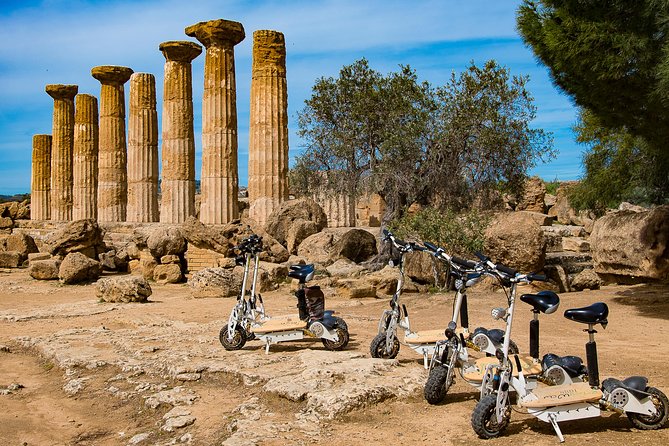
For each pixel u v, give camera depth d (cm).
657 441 640
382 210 4131
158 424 797
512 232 1695
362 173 2748
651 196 2333
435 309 1557
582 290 1723
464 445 651
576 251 2458
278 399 816
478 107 2592
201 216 2853
